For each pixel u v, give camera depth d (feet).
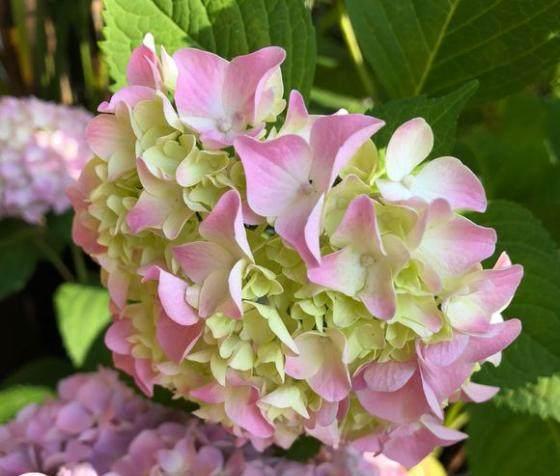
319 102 2.10
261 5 1.10
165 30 1.11
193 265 0.87
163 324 0.93
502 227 1.16
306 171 0.83
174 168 0.87
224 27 1.11
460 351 0.87
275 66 0.87
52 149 1.86
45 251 2.06
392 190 0.83
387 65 1.29
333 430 0.99
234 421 0.94
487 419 1.44
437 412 0.88
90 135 0.91
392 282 0.82
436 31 1.24
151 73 0.91
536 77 1.25
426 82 1.30
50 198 1.87
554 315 1.10
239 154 0.81
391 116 1.03
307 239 0.78
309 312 0.84
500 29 1.21
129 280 0.98
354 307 0.85
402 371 0.89
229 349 0.88
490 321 0.88
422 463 1.51
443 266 0.84
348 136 0.80
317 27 2.10
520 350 1.10
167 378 0.99
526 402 1.22
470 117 1.76
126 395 1.28
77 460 1.19
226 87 0.89
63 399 1.32
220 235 0.85
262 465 1.16
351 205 0.79
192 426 1.20
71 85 2.33
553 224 1.45
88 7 2.01
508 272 0.86
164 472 1.15
